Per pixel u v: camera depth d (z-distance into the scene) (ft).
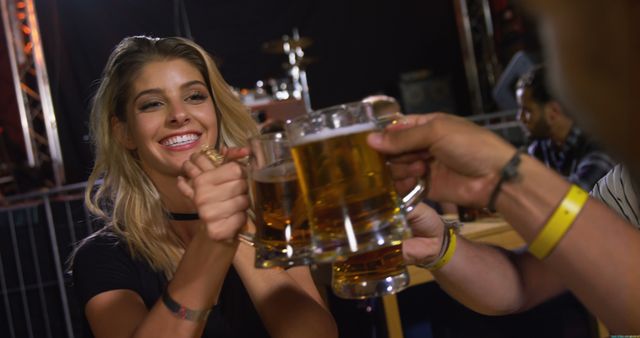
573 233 1.82
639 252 1.79
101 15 22.71
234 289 5.34
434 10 27.91
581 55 0.62
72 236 14.30
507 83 20.13
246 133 6.01
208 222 2.98
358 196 2.26
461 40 27.17
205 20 25.03
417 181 2.38
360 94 27.89
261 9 25.82
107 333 4.94
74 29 22.44
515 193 1.90
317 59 26.30
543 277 3.72
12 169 21.56
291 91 25.00
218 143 5.98
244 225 3.06
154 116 5.46
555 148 10.03
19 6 22.03
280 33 26.32
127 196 5.63
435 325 10.25
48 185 22.11
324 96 27.63
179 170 5.44
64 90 22.04
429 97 26.89
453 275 3.59
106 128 5.74
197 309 3.76
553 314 9.71
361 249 2.26
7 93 22.30
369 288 2.72
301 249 2.61
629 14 0.60
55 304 14.38
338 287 2.79
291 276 5.27
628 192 3.28
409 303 10.02
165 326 3.76
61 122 22.00
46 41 21.98
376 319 9.09
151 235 5.51
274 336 4.86
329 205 2.27
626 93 0.60
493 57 26.07
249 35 25.79
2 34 22.18
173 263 5.49
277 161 2.60
